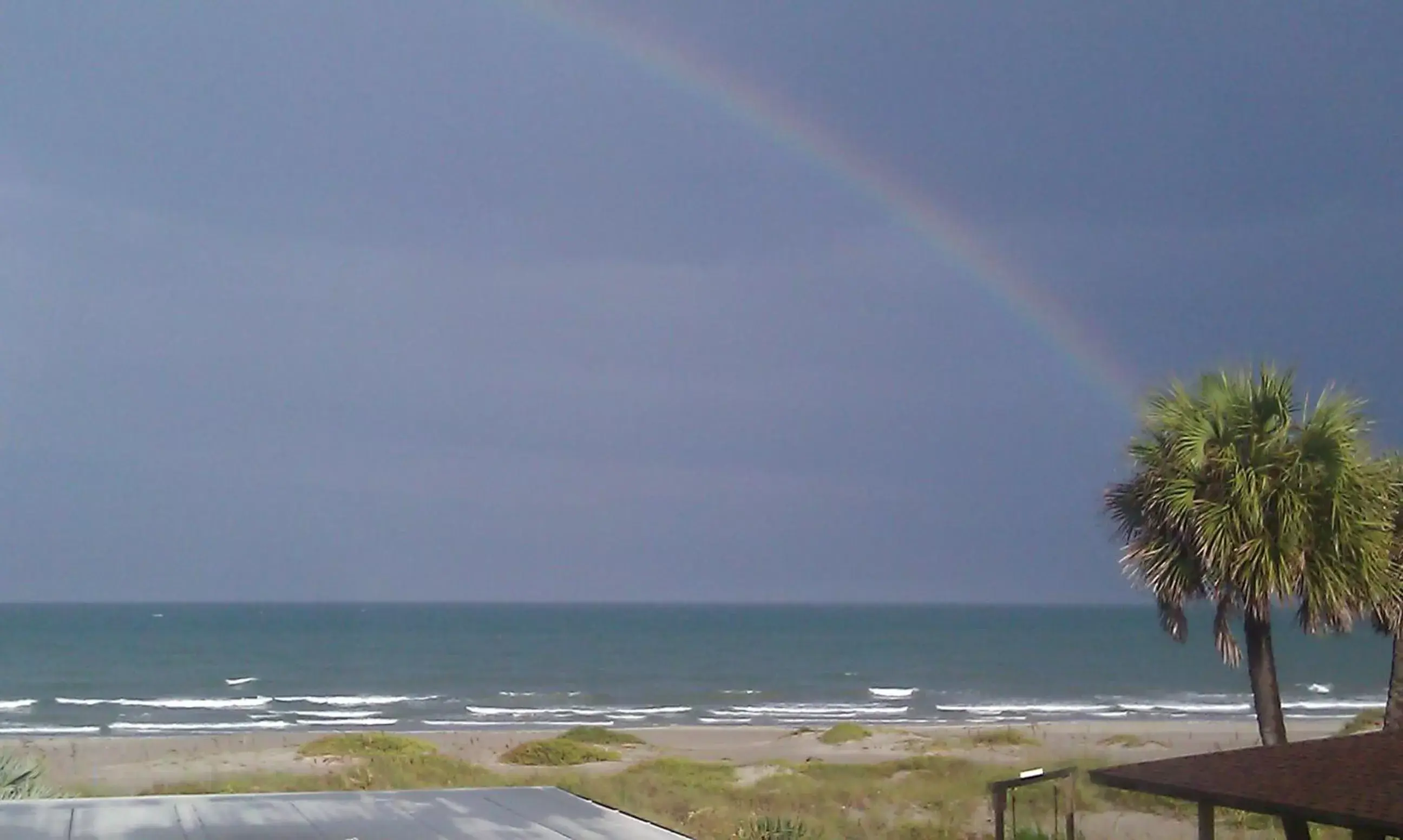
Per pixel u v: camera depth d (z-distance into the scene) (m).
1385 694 63.78
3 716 55.00
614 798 20.41
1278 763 8.51
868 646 112.50
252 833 7.09
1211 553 13.86
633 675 81.25
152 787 21.98
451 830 7.19
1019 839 16.83
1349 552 14.00
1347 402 14.09
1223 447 13.99
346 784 22.31
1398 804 7.24
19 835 7.05
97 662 89.44
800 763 28.31
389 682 75.62
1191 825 18.50
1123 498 14.99
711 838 15.73
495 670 85.19
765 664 92.44
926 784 23.23
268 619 162.88
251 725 49.28
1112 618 187.25
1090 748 31.81
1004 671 86.25
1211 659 97.19
